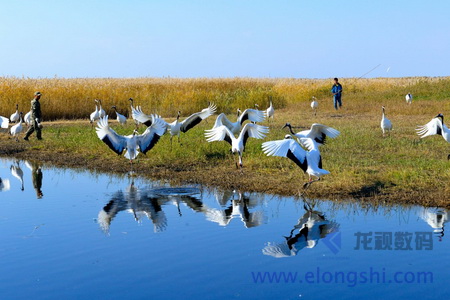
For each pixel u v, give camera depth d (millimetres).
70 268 6609
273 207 9172
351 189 9711
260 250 7156
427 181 9922
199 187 10727
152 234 7895
